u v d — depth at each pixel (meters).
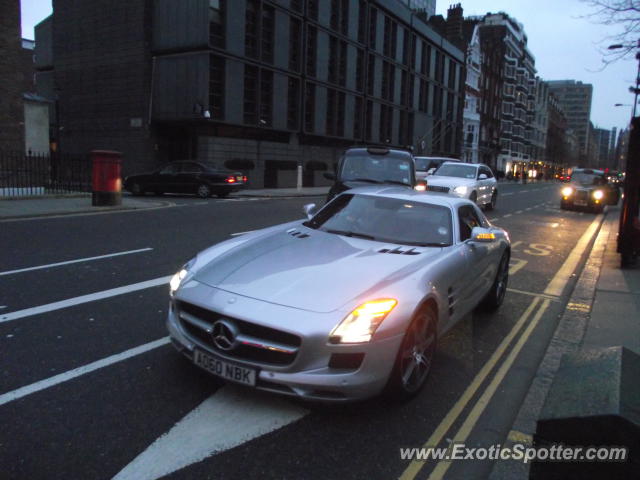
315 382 2.98
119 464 2.66
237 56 25.52
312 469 2.73
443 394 3.76
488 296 5.83
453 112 55.88
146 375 3.69
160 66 25.31
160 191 20.30
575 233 14.21
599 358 2.10
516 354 4.66
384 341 3.12
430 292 3.54
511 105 84.94
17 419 3.04
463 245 4.58
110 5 25.98
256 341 3.07
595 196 21.64
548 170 118.38
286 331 2.99
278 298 3.20
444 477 2.76
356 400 3.13
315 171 32.53
